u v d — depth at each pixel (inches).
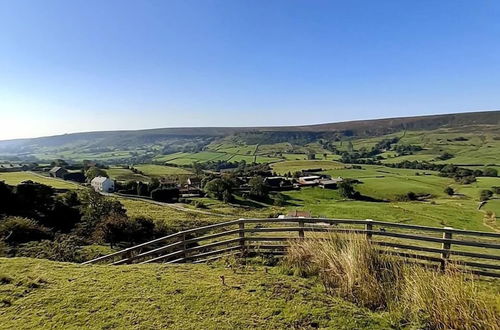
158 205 2037.4
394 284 191.6
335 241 235.6
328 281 203.6
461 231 249.4
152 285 191.0
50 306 162.1
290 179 3358.8
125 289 184.2
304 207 2289.6
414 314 159.2
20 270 212.2
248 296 177.0
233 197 2527.1
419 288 172.7
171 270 224.8
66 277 203.5
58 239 578.6
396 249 261.9
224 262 263.1
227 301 170.2
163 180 3238.2
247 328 143.5
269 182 3147.1
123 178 3240.7
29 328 142.1
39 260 239.8
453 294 161.0
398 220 1811.0
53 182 2470.5
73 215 1038.4
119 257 420.5
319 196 2751.0
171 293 179.5
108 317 151.4
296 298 175.2
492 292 181.9
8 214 882.8
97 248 617.3
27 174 2994.6
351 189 2696.9
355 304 175.6
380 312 168.4
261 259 267.1
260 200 2556.6
